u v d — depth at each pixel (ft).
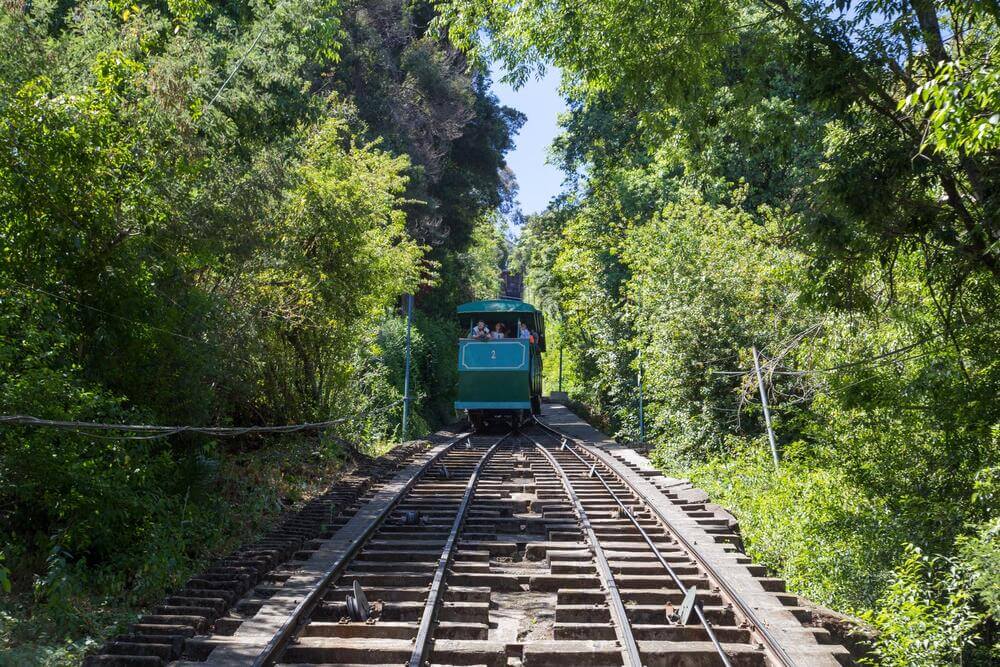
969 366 36.09
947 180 31.27
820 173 34.27
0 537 26.53
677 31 38.60
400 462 61.82
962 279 33.53
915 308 38.06
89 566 28.58
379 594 26.18
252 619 22.97
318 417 59.26
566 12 40.63
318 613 24.63
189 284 35.68
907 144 31.45
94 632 23.47
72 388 26.18
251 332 42.16
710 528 37.37
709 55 39.73
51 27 43.45
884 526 35.37
